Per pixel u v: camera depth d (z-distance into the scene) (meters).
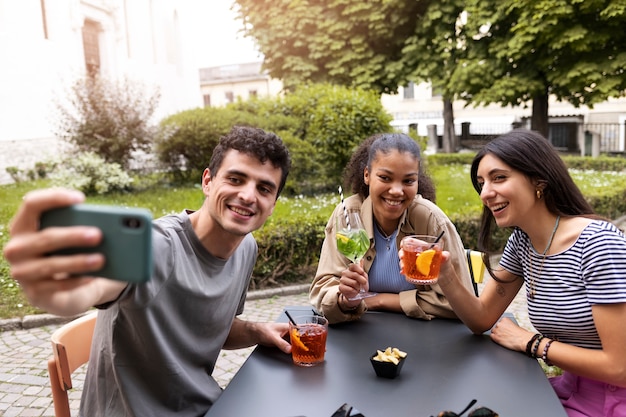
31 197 0.78
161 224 1.70
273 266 5.35
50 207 0.78
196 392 1.79
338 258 2.51
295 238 5.37
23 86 12.44
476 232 6.12
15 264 0.77
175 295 1.67
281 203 8.40
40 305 0.88
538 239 1.95
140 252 0.78
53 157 11.27
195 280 1.73
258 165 1.67
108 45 15.85
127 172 11.09
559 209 1.91
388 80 15.52
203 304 1.75
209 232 1.75
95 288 1.26
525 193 1.90
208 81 38.84
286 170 1.77
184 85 20.59
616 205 7.98
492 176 1.94
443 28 14.62
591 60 12.27
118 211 0.79
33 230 0.79
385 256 2.49
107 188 9.89
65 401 1.79
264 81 37.66
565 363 1.81
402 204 2.29
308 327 1.84
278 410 1.51
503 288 2.15
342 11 15.36
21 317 4.53
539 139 1.91
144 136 11.02
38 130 12.89
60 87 13.57
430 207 2.42
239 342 2.11
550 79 12.78
